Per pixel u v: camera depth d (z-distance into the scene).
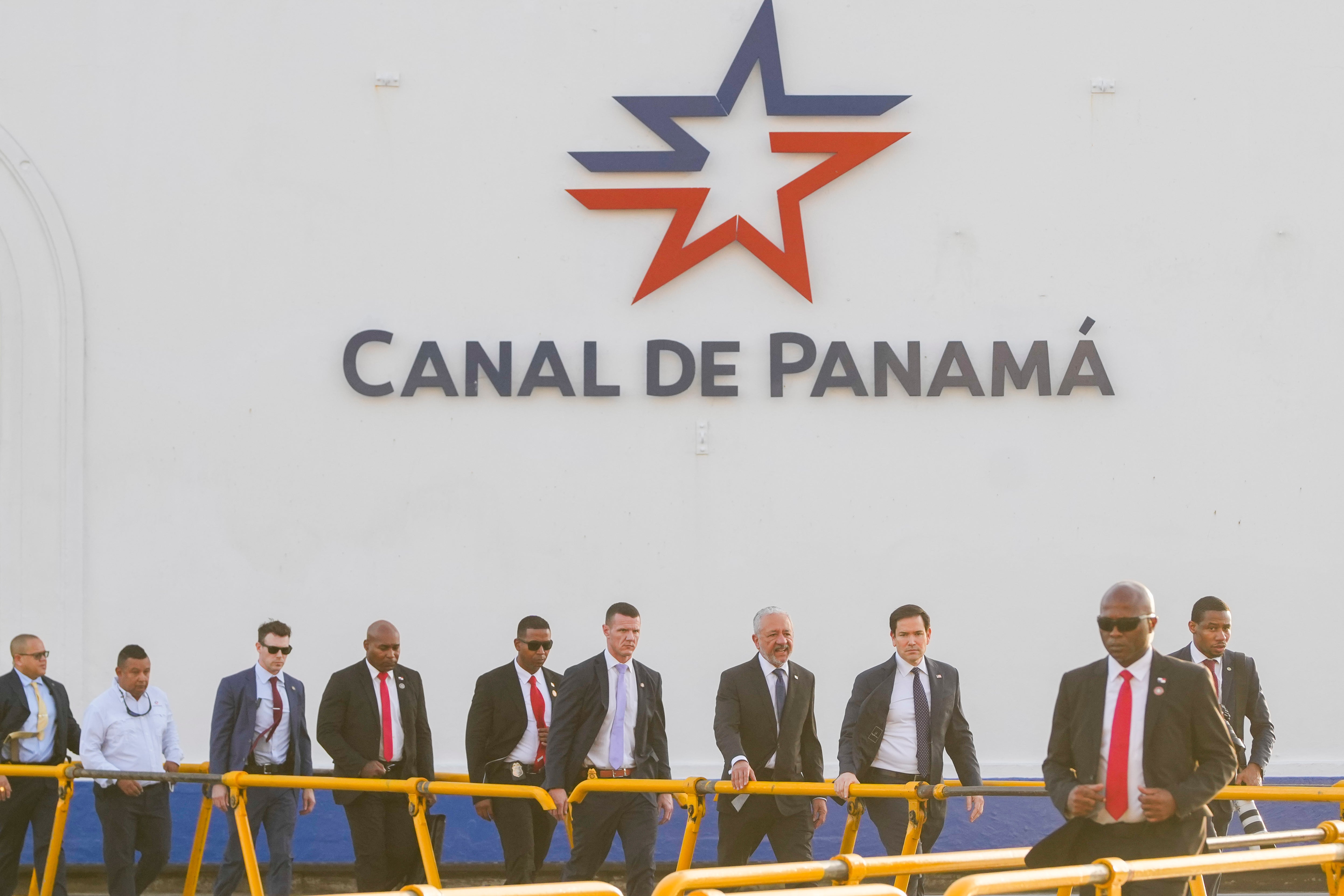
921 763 11.48
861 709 11.59
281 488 16.08
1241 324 16.14
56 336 16.19
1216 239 16.23
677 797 12.06
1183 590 15.88
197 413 16.14
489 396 16.20
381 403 16.19
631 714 11.81
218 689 12.94
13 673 13.73
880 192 16.33
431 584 16.00
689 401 16.19
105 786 13.17
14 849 13.59
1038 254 16.23
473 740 12.31
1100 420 16.08
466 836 15.71
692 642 15.94
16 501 16.03
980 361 16.17
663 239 16.28
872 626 15.93
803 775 11.65
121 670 13.39
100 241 16.28
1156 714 7.84
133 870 13.19
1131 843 7.81
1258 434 16.03
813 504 16.06
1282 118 16.28
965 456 16.08
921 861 7.32
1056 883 6.62
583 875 11.53
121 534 16.03
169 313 16.23
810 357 16.12
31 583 15.91
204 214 16.33
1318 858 8.04
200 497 16.08
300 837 15.71
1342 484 15.95
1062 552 15.95
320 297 16.27
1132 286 16.20
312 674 15.89
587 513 16.08
